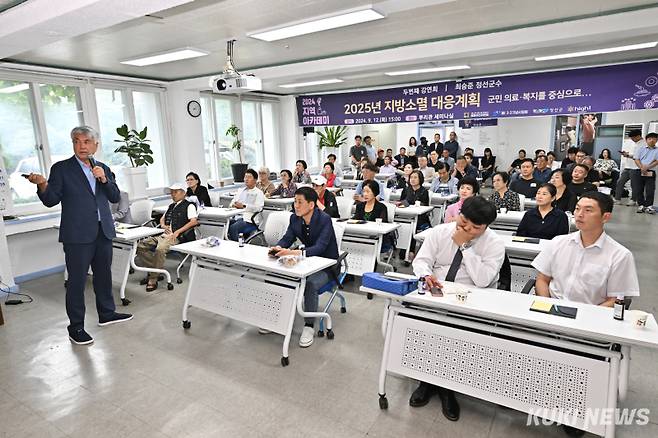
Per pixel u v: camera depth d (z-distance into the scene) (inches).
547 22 157.2
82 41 159.3
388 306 88.4
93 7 99.5
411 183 213.6
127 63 199.8
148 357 113.1
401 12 139.3
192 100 265.7
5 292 165.6
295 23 142.1
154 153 262.2
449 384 81.8
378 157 393.7
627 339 61.8
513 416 85.6
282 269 105.0
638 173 296.5
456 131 486.0
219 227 201.3
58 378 103.7
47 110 203.3
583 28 152.4
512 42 164.6
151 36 157.2
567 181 174.6
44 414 89.7
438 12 140.6
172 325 133.3
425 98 282.5
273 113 350.3
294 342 119.6
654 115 389.7
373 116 305.6
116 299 156.2
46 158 202.5
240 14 134.1
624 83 226.1
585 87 235.6
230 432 82.7
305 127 362.0
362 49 196.7
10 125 190.5
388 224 164.4
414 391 91.5
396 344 87.0
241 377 102.3
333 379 100.7
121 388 98.7
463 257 89.0
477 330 79.7
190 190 226.2
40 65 195.9
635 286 81.2
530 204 196.5
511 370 75.9
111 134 235.5
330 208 191.3
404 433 81.4
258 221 218.5
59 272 199.8
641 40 176.4
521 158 380.2
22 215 191.9
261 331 126.4
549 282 92.8
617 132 396.5
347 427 83.4
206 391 96.8
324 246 123.3
